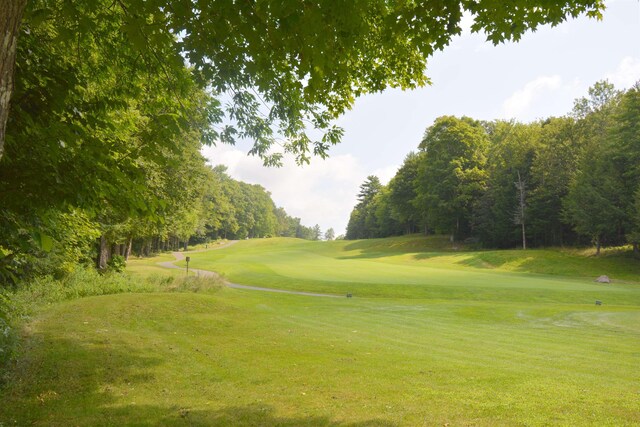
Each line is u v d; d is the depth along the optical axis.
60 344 8.33
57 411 5.31
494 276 30.92
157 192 17.67
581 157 41.03
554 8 4.08
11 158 4.13
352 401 5.75
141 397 5.93
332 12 3.58
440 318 14.84
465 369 7.49
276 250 68.06
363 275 31.78
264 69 4.52
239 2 3.62
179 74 5.66
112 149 4.76
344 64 5.24
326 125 7.38
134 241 43.25
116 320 11.43
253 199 132.00
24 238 4.71
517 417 5.02
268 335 10.70
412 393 6.09
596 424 4.79
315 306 18.09
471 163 55.50
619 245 41.38
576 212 38.72
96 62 6.09
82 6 4.83
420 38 4.37
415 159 68.69
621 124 37.00
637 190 33.72
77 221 12.53
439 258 46.06
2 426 4.80
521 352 9.11
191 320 12.19
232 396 6.02
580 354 8.93
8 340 6.80
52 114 4.36
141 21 4.07
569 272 33.97
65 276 16.83
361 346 9.52
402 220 72.62
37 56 4.66
